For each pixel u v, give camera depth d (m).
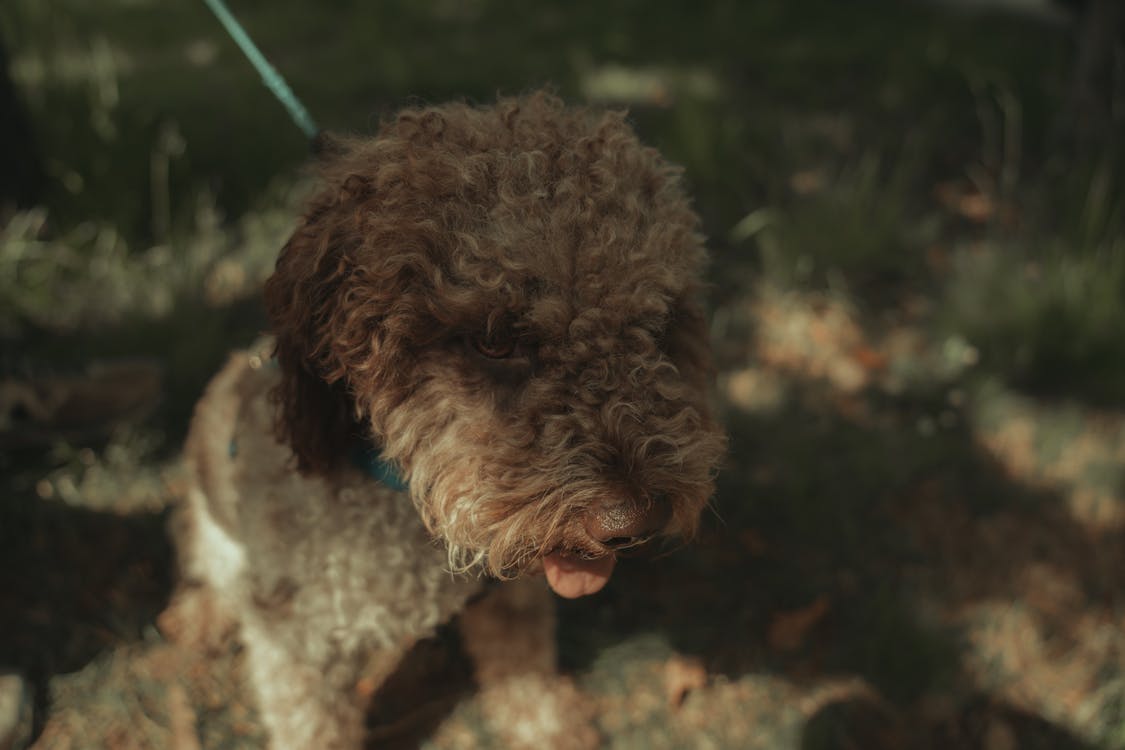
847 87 2.05
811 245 1.45
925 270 1.48
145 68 1.96
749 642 0.97
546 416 0.64
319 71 2.00
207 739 0.87
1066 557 1.05
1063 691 0.94
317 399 0.71
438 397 0.66
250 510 0.75
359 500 0.73
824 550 1.04
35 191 1.32
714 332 1.32
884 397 1.25
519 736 0.90
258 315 1.28
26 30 1.88
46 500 1.01
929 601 0.99
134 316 1.21
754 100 1.96
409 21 2.49
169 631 0.93
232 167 1.53
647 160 0.69
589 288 0.64
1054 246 1.42
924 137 1.79
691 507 0.66
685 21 2.49
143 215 1.40
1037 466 1.16
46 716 0.87
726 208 1.54
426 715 0.91
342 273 0.67
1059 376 1.29
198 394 1.13
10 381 1.02
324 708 0.79
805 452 1.13
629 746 0.90
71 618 0.94
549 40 2.33
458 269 0.65
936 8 2.75
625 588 1.00
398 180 0.67
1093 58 1.60
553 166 0.66
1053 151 1.69
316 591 0.74
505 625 0.88
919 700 0.93
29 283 1.21
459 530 0.66
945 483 1.12
